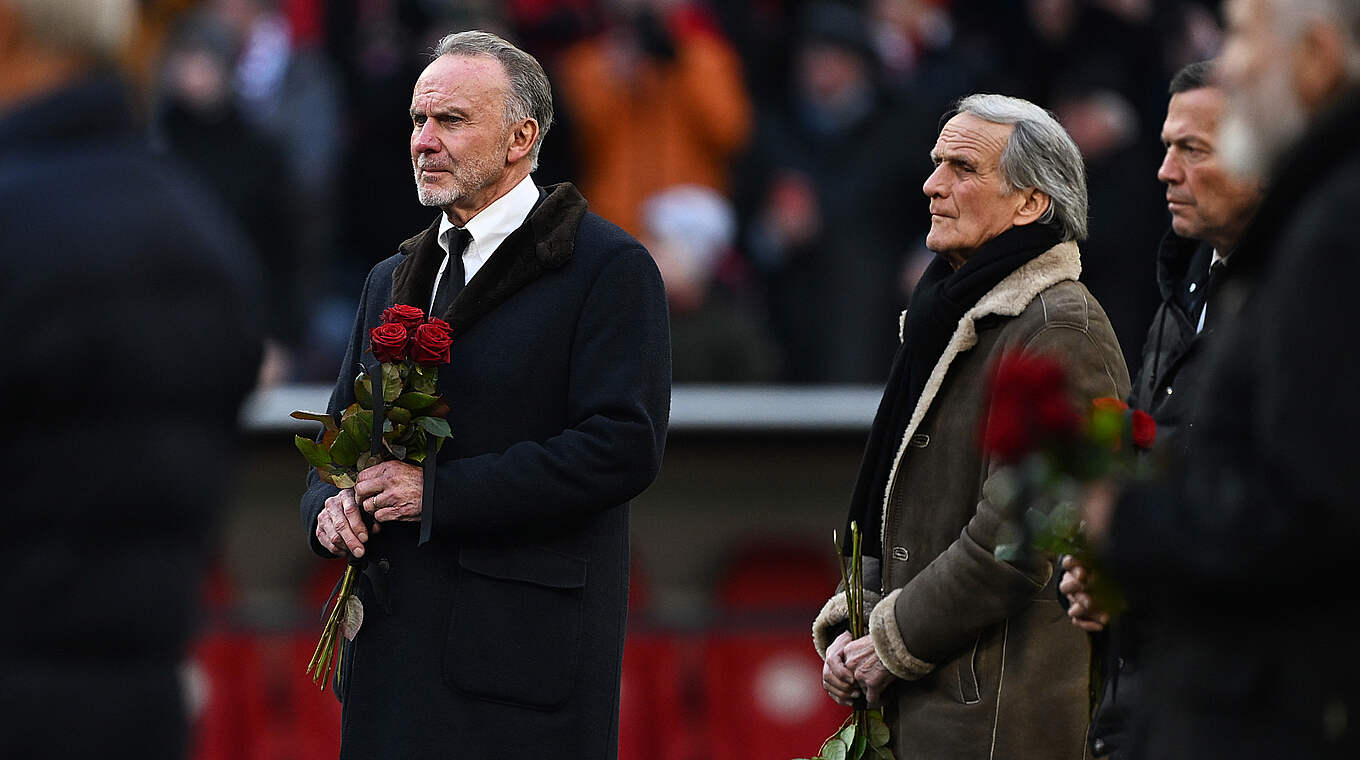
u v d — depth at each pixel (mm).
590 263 14055
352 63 32906
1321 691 8484
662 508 23891
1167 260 12906
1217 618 8805
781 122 31859
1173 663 9102
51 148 8969
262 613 23109
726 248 28766
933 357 13789
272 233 30703
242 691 22781
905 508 13797
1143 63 30578
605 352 13891
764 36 33406
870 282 30781
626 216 31203
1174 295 12680
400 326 13633
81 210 8742
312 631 23031
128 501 8625
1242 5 9016
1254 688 8664
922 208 31141
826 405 24656
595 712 13992
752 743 23047
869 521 14219
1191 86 12109
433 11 32906
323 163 31719
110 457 8594
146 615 8664
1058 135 13625
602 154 31453
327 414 14609
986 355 13500
